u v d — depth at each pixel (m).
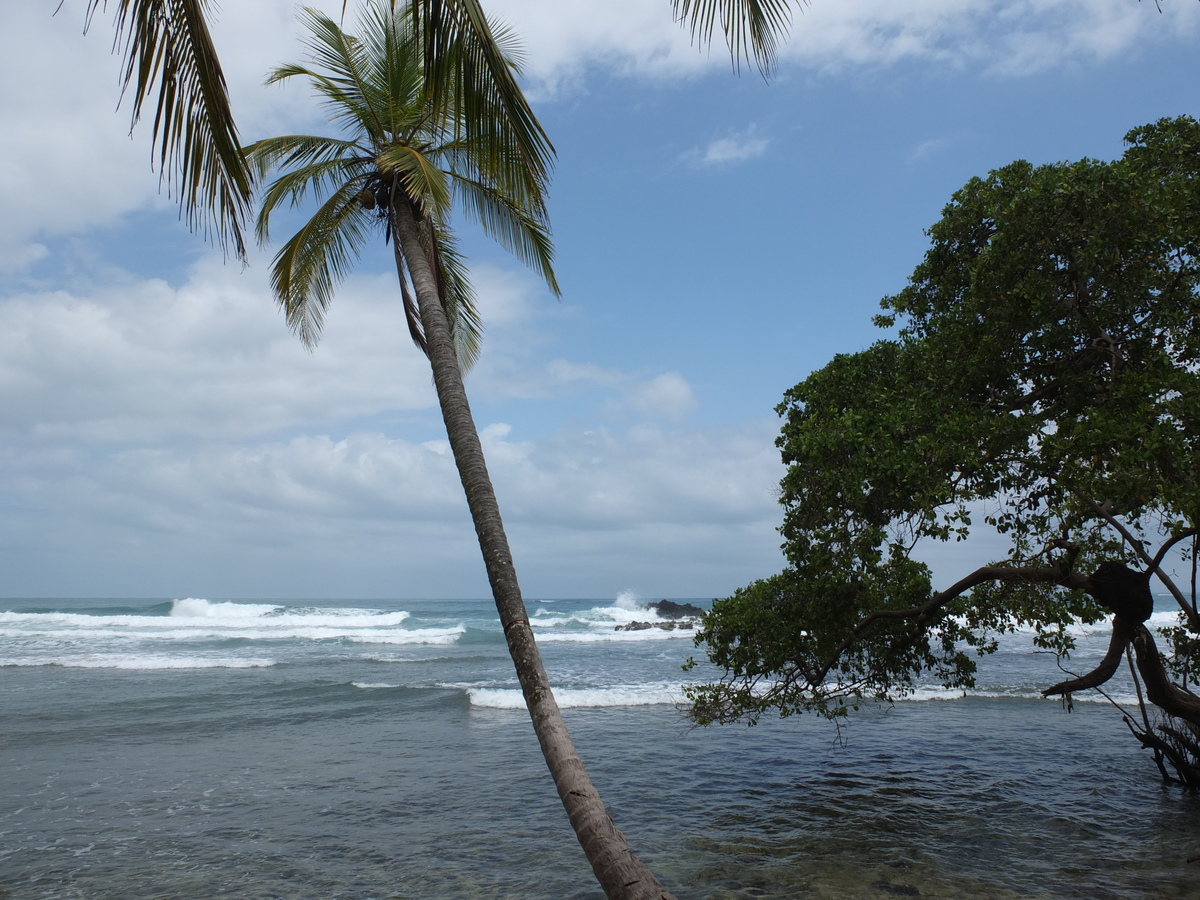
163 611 52.00
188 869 8.34
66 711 17.67
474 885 7.88
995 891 7.55
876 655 10.29
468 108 5.36
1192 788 11.26
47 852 8.86
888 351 10.15
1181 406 6.73
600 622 52.09
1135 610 7.63
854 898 7.41
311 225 8.72
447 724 16.53
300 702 19.08
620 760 13.23
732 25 5.29
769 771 12.52
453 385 6.49
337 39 8.97
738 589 10.89
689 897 7.48
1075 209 7.70
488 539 5.59
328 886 7.88
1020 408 8.79
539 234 9.64
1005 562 8.78
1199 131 8.45
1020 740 14.84
